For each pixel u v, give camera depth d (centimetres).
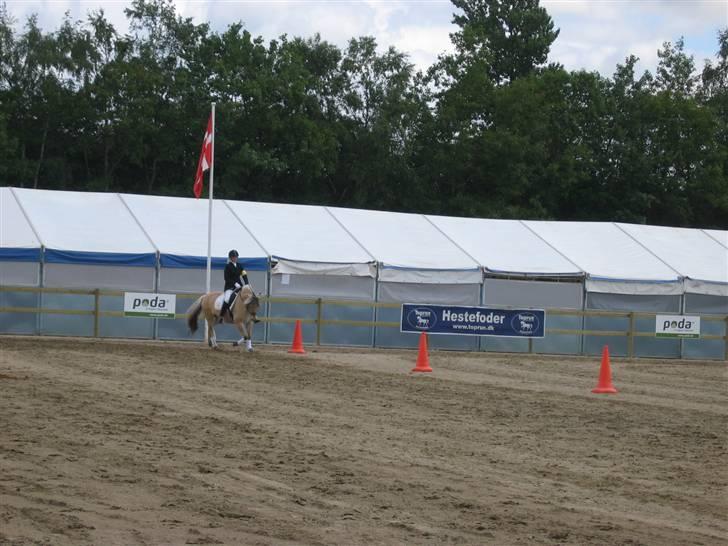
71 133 7112
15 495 1068
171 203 4081
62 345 3020
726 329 3881
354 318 3634
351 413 1820
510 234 4288
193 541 923
